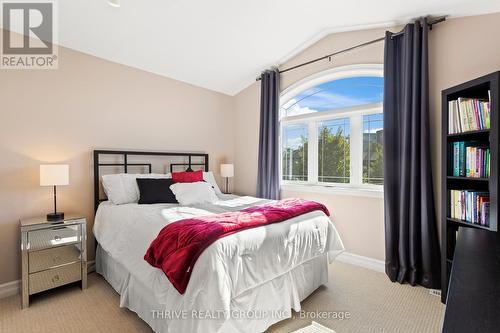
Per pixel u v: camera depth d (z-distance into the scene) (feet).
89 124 9.37
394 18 8.61
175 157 12.12
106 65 9.86
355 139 10.56
